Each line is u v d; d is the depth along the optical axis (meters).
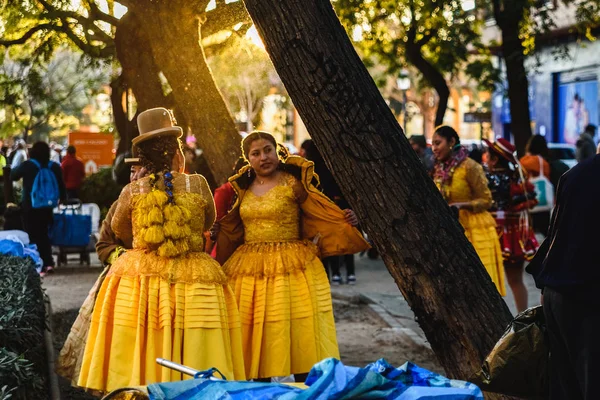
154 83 10.35
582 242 4.14
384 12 20.17
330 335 6.54
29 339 6.49
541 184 13.56
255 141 6.58
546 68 33.41
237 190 6.69
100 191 20.31
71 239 16.16
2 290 7.16
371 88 5.25
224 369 5.67
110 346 5.68
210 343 5.66
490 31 32.59
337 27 5.23
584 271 4.11
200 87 9.29
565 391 4.25
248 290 6.40
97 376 5.63
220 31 10.25
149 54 10.32
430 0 19.36
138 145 5.89
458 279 5.21
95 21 11.40
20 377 5.16
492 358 4.45
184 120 10.49
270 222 6.54
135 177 6.18
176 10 9.24
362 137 5.18
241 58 11.90
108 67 12.38
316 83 5.15
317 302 6.47
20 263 8.87
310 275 6.48
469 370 5.20
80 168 20.28
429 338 5.34
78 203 18.05
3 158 24.00
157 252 5.75
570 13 28.95
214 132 9.31
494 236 9.12
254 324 6.36
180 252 5.73
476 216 9.05
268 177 6.66
